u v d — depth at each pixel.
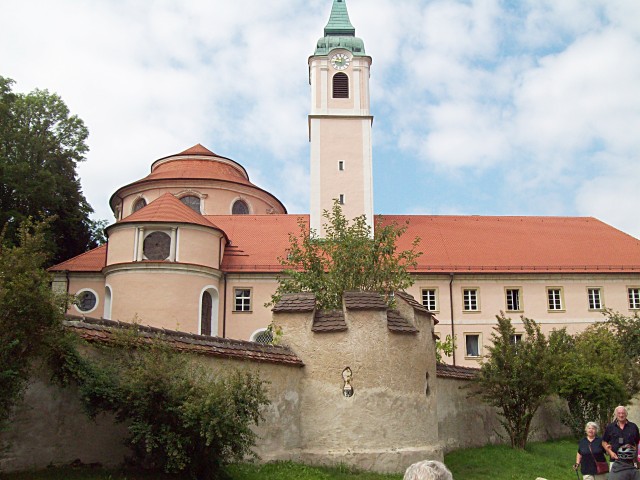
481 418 24.38
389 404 16.91
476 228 53.12
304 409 16.80
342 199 50.84
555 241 51.56
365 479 15.47
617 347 35.66
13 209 43.62
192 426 11.82
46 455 11.88
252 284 44.34
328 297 23.36
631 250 50.59
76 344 12.14
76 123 50.97
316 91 53.16
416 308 18.17
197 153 54.00
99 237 53.94
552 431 29.03
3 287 10.55
